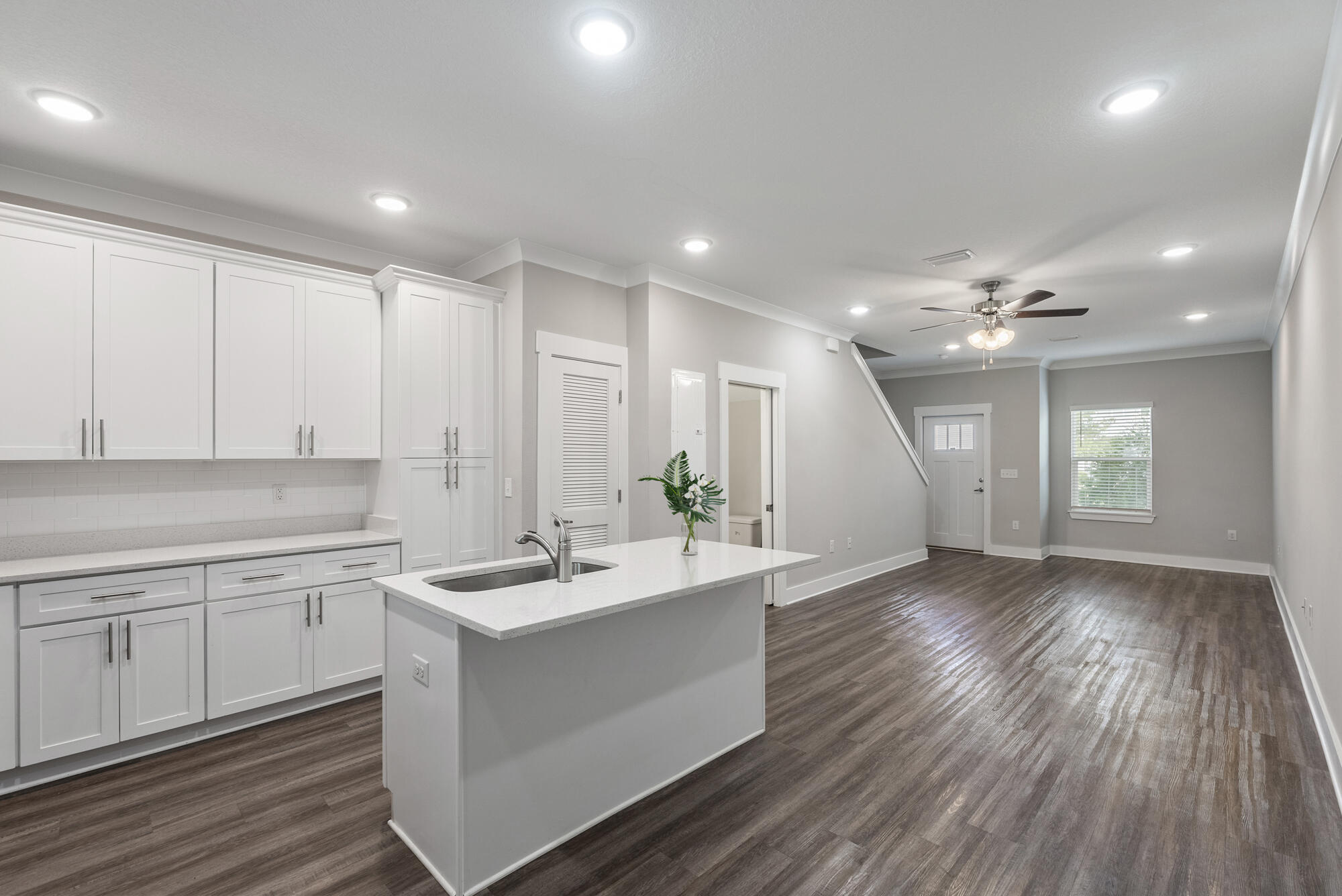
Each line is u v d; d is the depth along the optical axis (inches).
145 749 105.5
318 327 133.3
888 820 86.4
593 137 98.9
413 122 94.3
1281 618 193.3
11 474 108.0
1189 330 242.2
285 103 88.9
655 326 168.7
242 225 132.0
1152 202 123.6
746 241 147.2
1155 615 197.2
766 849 79.9
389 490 139.8
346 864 77.0
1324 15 70.4
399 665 83.6
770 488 211.9
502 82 84.2
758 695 114.0
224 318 121.1
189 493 126.6
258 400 125.0
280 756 104.9
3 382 99.0
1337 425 103.4
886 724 117.5
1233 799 91.4
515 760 76.9
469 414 147.4
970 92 86.7
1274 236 141.3
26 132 96.0
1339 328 97.8
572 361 159.3
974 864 76.8
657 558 108.7
